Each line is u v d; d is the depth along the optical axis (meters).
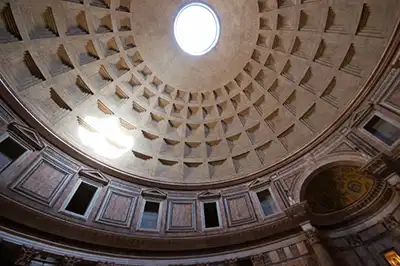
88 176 13.70
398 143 11.27
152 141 18.02
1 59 11.27
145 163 17.09
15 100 11.64
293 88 16.52
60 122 13.69
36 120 12.37
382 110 12.38
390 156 11.30
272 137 17.39
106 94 16.11
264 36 16.69
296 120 16.48
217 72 18.52
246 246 13.28
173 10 16.78
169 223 14.58
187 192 16.67
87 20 14.05
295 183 14.65
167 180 16.97
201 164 18.31
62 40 13.38
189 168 18.23
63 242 10.91
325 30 14.27
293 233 12.94
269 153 17.27
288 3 14.95
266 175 16.28
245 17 16.53
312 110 15.91
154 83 18.25
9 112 11.58
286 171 15.56
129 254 12.48
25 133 11.70
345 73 14.16
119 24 15.59
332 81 14.80
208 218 15.37
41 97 13.04
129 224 13.58
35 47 12.38
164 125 18.69
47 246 10.27
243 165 17.70
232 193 16.25
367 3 12.14
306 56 15.52
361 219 13.52
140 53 17.00
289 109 16.83
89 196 13.42
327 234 13.36
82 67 14.62
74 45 14.05
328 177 14.45
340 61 14.19
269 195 15.31
